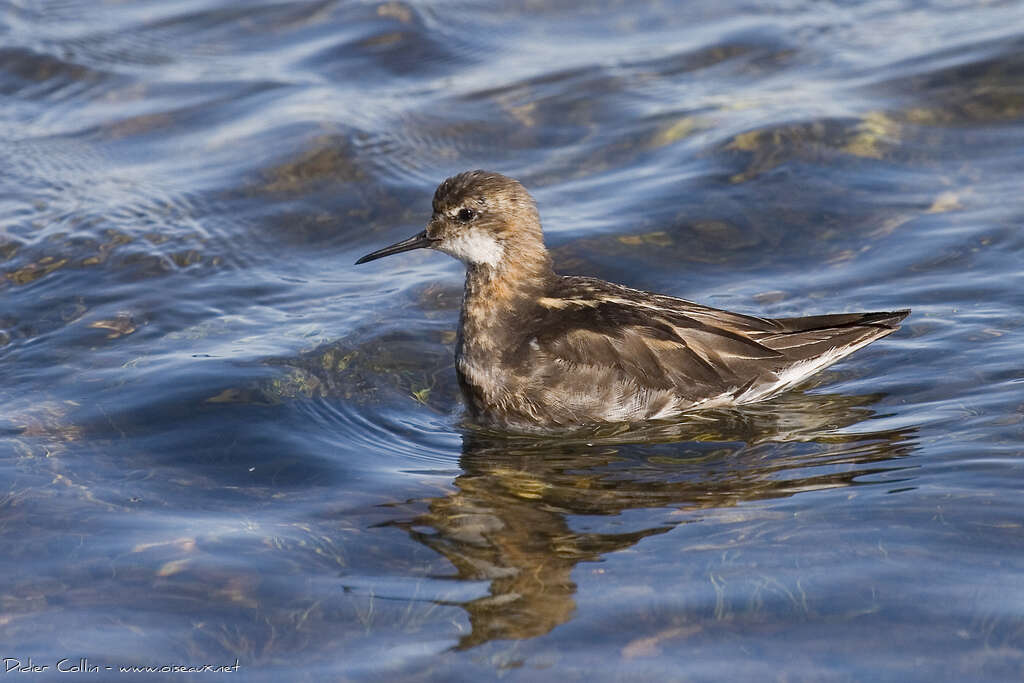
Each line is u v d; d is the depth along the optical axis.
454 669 8.72
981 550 9.77
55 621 9.39
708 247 16.56
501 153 19.23
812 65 21.08
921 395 12.93
